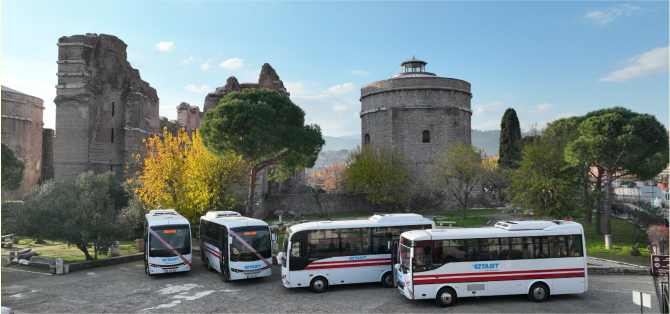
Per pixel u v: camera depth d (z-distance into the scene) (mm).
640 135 26797
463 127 54250
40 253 28391
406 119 52906
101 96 43312
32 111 57844
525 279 16531
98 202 26781
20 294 18359
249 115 28875
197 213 31844
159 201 30344
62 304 16859
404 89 53125
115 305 16750
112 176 39594
